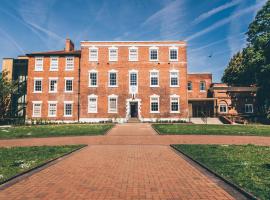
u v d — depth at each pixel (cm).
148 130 2702
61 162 1134
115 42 4250
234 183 752
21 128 2925
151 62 4206
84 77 4188
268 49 4162
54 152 1401
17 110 4534
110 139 2067
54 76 4256
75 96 4222
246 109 4606
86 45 4247
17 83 4434
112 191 705
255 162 1074
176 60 4209
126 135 2303
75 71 4266
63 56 4288
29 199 639
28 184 779
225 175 855
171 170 969
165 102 4141
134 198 644
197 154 1291
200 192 695
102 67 4206
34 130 2681
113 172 938
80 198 645
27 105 4194
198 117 4553
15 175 865
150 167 1025
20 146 1745
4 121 3988
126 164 1088
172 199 637
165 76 4188
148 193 685
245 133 2375
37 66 4278
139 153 1390
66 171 956
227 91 4616
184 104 4138
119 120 4091
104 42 4247
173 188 733
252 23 4597
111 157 1264
